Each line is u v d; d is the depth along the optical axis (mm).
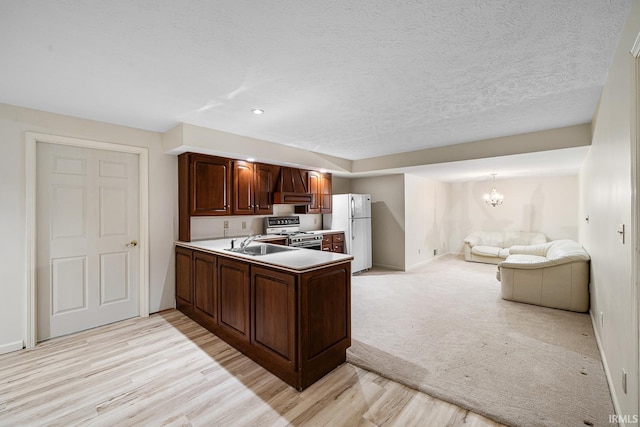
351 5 1317
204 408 1849
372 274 5496
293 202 4652
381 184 6145
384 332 2928
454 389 2002
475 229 7406
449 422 1708
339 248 5406
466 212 7543
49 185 2814
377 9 1345
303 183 4953
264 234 4762
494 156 3793
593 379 2109
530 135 3506
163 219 3566
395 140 3908
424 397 1938
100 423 1723
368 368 2279
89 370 2279
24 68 1917
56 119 2795
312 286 2100
